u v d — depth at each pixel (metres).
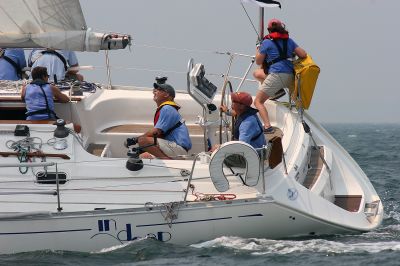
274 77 33.06
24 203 27.06
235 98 28.86
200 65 31.17
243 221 27.27
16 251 26.45
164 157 29.45
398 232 30.81
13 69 36.22
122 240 26.62
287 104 35.16
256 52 35.34
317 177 31.38
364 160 73.06
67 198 27.27
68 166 27.81
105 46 30.42
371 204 32.09
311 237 28.83
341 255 26.94
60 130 28.27
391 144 114.06
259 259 26.19
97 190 27.53
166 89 30.23
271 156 28.48
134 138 29.67
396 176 55.97
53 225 26.28
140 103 34.78
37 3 29.88
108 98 34.12
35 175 27.62
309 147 33.12
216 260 25.91
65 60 37.31
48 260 25.75
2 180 27.55
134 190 27.62
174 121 29.81
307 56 33.16
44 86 30.12
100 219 26.39
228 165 28.06
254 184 27.31
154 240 26.84
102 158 28.02
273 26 33.25
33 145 28.06
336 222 28.67
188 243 27.14
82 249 26.56
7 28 30.23
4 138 28.20
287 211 27.67
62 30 30.28
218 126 32.28
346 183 33.06
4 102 30.98
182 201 26.83
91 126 32.91
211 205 26.88
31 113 29.70
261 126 29.17
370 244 28.52
